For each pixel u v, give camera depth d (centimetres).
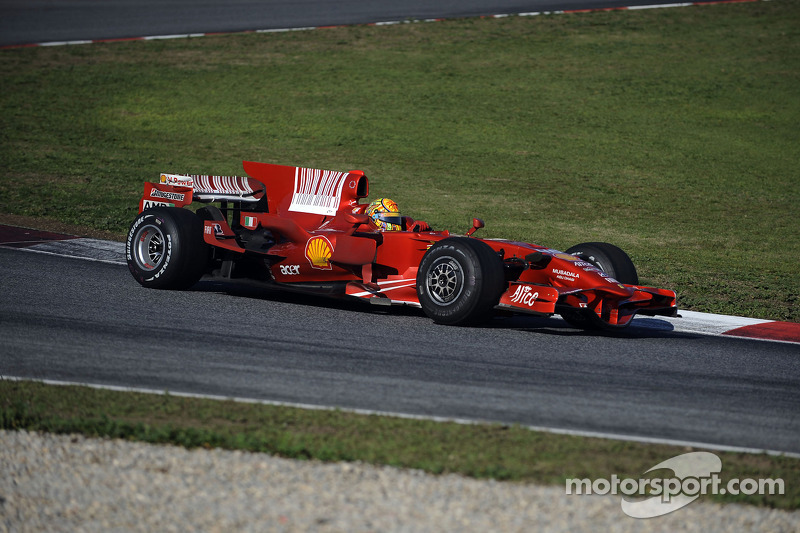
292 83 9844
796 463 1838
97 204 5525
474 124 8700
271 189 3500
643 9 13250
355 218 3203
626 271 3142
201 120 8444
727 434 2030
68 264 3759
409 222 3359
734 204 6612
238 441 1781
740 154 8050
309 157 7450
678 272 4547
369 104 9219
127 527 1462
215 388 2183
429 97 9512
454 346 2711
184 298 3222
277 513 1513
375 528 1469
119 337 2617
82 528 1457
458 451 1800
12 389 2072
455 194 6556
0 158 6719
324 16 13075
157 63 10381
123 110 8606
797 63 10812
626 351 2800
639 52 11244
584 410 2147
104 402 2016
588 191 6831
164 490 1588
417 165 7388
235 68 10319
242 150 7538
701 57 11069
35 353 2409
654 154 7969
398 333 2844
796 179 7381
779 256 5175
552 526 1503
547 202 6450
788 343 3088
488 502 1577
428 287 2958
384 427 1930
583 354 2716
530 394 2253
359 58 10862
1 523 1467
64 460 1697
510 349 2714
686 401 2278
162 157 7150
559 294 2814
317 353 2550
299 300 3341
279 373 2333
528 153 7881
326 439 1833
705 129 8762
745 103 9550
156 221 3319
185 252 3259
